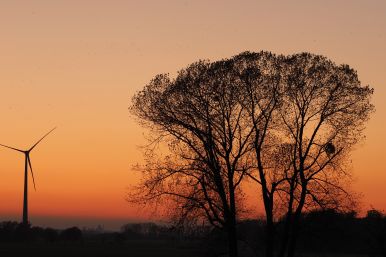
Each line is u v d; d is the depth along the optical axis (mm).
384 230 58844
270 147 47406
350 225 53625
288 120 47094
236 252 46625
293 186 46906
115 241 186500
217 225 46938
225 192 46875
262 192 47625
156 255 113562
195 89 46188
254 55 46719
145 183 46781
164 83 47250
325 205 46812
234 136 46875
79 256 113250
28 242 180000
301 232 47781
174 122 46219
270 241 47656
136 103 47406
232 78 46188
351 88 45875
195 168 46062
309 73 46094
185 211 45875
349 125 46500
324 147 46906
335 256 64375
